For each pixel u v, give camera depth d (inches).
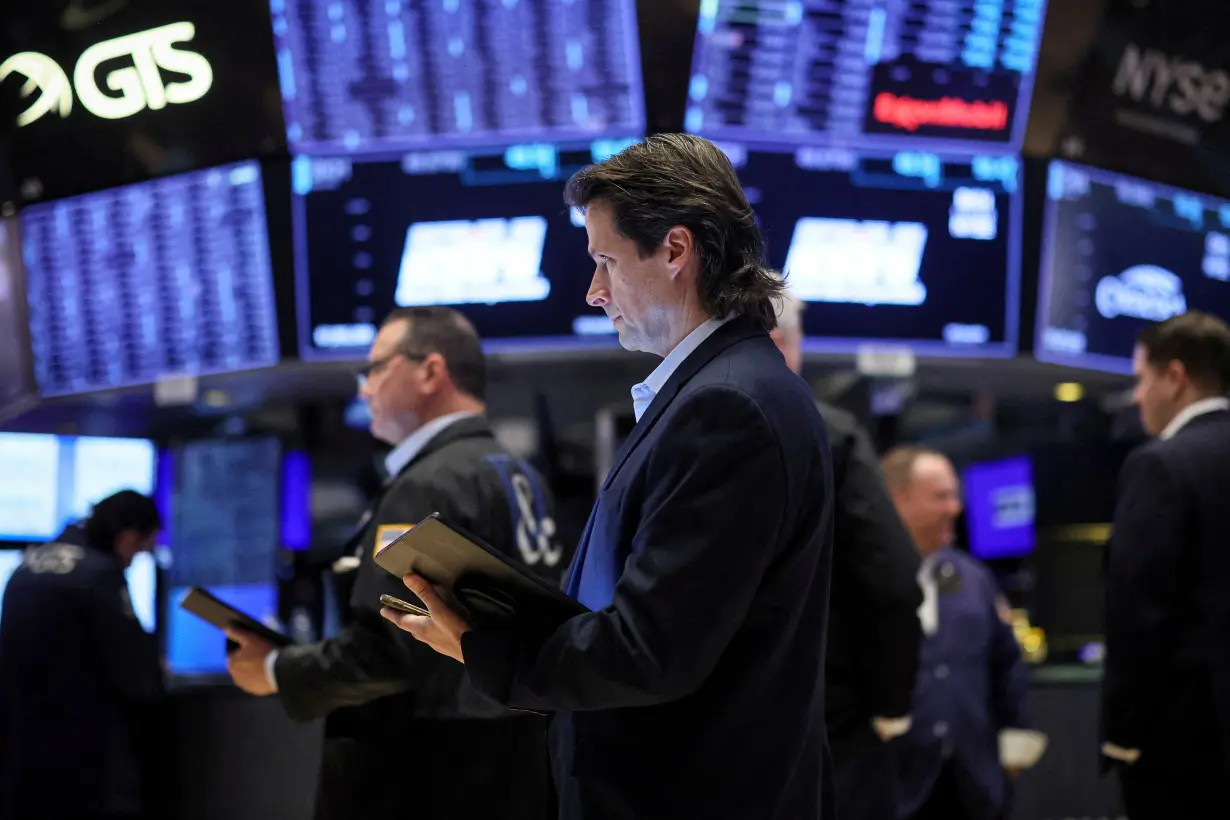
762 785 49.5
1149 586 86.2
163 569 148.9
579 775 51.4
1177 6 122.6
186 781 124.6
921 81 122.3
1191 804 85.5
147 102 121.3
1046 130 124.6
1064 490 171.3
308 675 78.1
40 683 124.9
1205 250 132.0
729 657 50.3
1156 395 95.3
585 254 122.6
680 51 117.9
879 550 86.4
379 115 119.9
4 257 124.7
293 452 161.2
